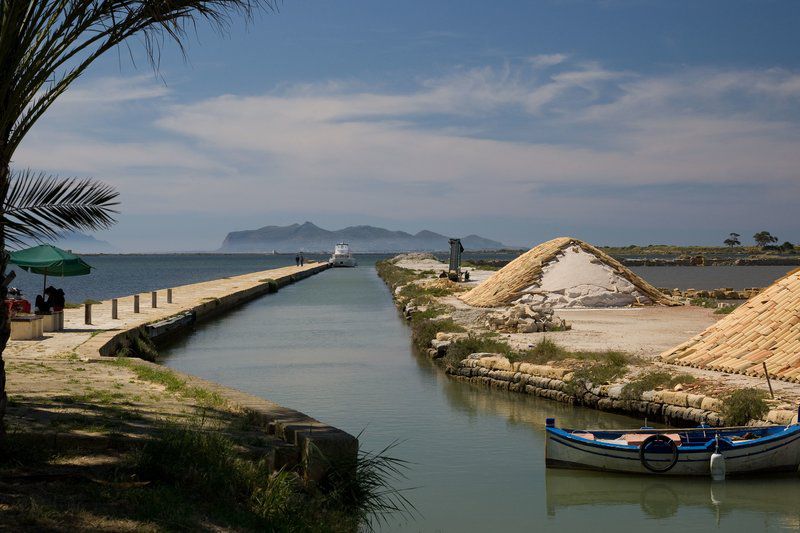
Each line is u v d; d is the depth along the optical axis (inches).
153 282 4047.7
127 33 322.3
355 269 5187.0
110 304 1622.8
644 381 673.0
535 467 529.7
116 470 311.3
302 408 717.3
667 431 515.8
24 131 307.9
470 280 2472.9
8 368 646.5
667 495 470.9
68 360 732.7
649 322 1206.9
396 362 1009.5
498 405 735.1
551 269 1544.0
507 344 925.8
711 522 426.0
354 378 883.4
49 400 465.7
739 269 5531.5
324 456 368.5
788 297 781.3
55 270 1021.2
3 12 286.7
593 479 503.2
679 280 3575.3
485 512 441.4
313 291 2645.2
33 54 301.4
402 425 651.5
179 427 385.7
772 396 580.4
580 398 724.0
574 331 1075.3
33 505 255.6
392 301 2161.7
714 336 791.1
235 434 401.1
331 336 1309.1
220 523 279.1
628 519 431.5
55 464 316.2
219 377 888.9
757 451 493.4
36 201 314.2
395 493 472.7
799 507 448.1
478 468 526.9
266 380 867.4
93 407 448.5
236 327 1462.8
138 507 273.7
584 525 420.8
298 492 342.3
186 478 309.9
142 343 1033.5
